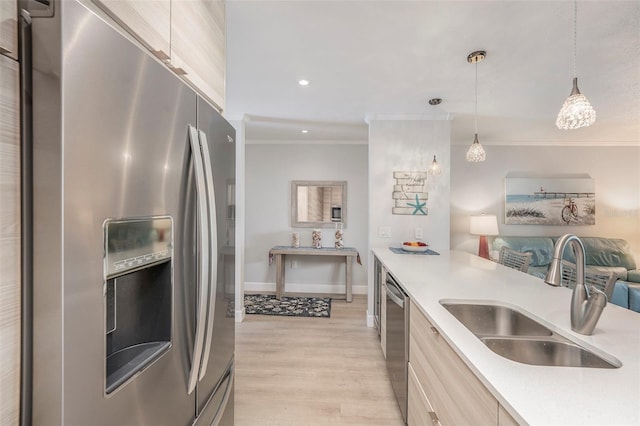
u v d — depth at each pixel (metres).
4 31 0.53
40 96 0.55
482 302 1.56
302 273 5.03
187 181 0.95
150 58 0.78
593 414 0.68
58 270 0.55
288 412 2.01
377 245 3.57
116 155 0.67
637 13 1.69
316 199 5.03
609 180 5.06
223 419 1.38
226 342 1.40
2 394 0.53
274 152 5.04
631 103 3.16
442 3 1.63
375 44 2.04
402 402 1.89
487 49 2.10
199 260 0.96
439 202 3.55
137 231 0.73
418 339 1.57
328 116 3.67
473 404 0.94
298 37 1.96
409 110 3.41
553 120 3.82
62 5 0.54
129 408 0.72
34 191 0.55
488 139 4.93
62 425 0.55
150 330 0.87
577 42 2.01
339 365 2.60
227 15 1.73
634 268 4.52
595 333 1.15
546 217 5.05
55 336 0.55
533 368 0.89
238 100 3.15
